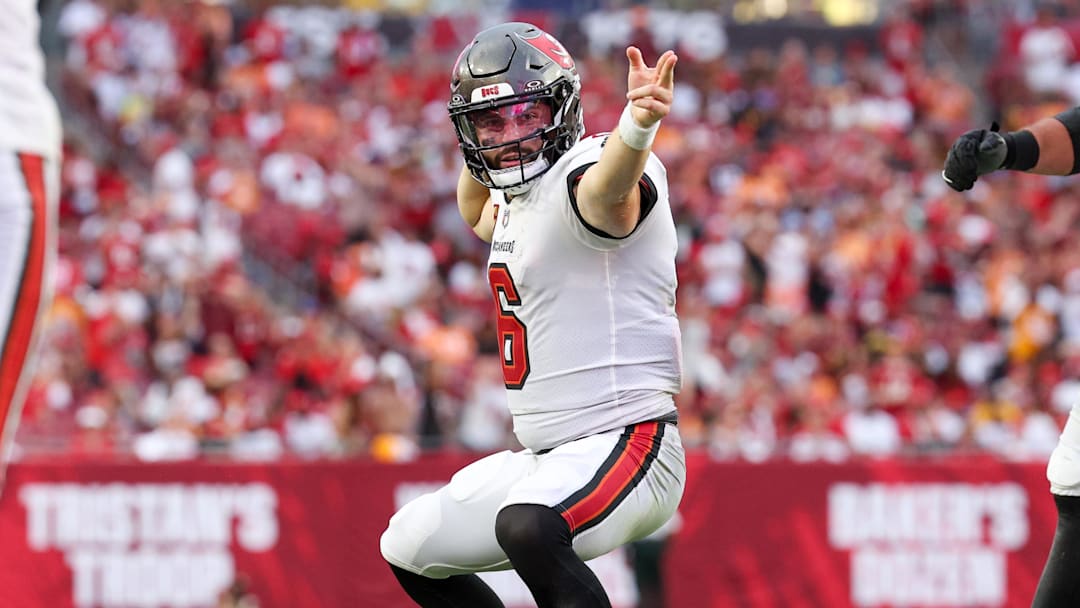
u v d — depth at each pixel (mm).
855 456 29141
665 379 13805
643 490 13344
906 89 62969
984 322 46969
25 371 11164
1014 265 48719
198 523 27938
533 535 12617
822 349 42312
